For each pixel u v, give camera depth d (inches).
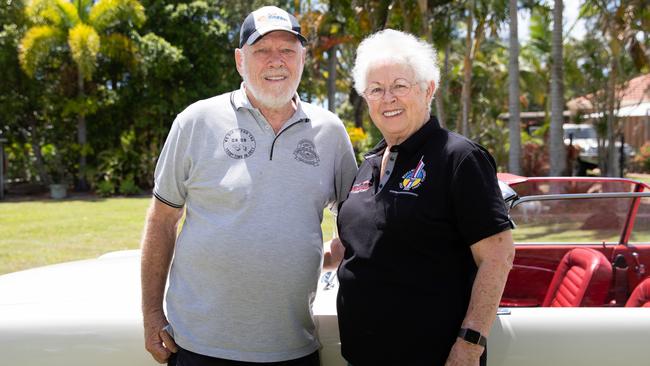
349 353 75.2
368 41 77.5
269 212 76.7
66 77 731.4
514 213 111.3
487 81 970.1
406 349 69.7
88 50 676.1
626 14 660.7
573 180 114.0
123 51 721.0
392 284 70.1
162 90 776.9
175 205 82.1
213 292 76.3
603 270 103.3
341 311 75.8
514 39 594.2
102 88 751.1
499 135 841.5
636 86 1045.8
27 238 356.8
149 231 82.3
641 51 749.3
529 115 1181.7
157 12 776.3
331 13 775.1
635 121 1049.5
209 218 77.9
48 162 768.9
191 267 77.7
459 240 70.2
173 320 78.5
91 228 405.1
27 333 83.6
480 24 683.4
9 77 706.8
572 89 924.0
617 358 82.7
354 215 75.4
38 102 721.0
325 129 83.2
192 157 78.9
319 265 80.3
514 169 600.1
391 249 70.2
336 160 84.1
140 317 84.2
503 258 67.2
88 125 772.6
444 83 786.2
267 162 78.0
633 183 113.0
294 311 78.1
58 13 692.7
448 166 68.4
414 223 68.7
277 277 76.0
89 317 84.4
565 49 821.9
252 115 79.7
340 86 1205.7
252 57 80.6
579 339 82.3
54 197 702.5
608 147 804.6
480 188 66.9
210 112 80.4
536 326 82.3
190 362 76.4
